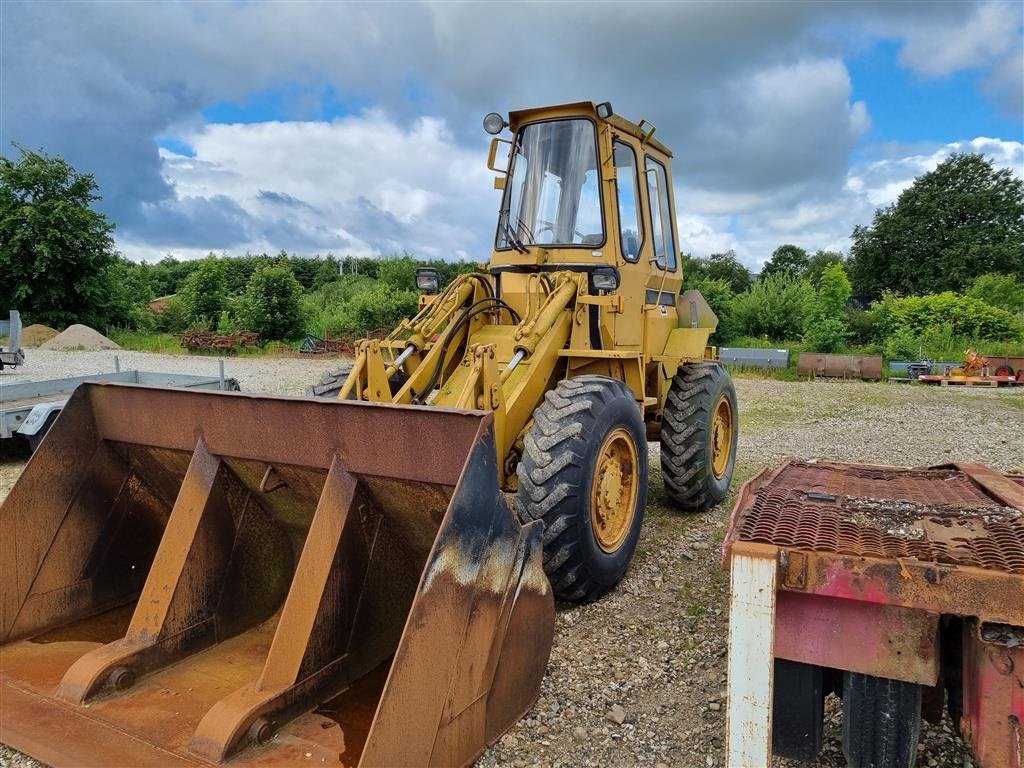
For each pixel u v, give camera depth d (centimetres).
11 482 629
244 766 213
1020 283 3609
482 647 238
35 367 1739
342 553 255
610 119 458
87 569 312
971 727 193
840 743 258
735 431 623
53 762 221
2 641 283
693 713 286
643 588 413
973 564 186
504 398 383
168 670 267
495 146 495
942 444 894
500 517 243
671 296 580
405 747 206
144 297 3481
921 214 4275
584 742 265
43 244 2659
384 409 248
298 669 238
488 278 479
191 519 280
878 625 195
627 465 413
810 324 2445
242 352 2373
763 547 200
